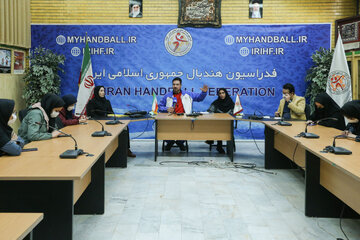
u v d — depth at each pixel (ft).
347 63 23.36
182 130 18.75
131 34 24.80
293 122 16.80
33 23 24.61
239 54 24.91
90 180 11.17
